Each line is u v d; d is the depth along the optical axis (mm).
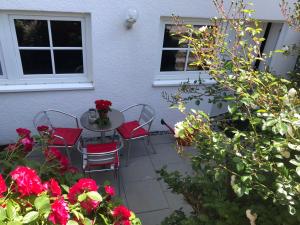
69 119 3742
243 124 1863
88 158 2691
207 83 3838
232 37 2500
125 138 3428
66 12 3100
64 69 3531
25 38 3201
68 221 1221
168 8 3367
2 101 3379
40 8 2957
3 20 3008
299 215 1204
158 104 4016
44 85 3471
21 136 1957
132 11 3172
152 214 2818
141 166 3520
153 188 3158
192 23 3648
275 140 1261
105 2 3127
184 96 3861
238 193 1229
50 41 3281
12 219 1079
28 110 3525
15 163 1688
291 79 2529
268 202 1455
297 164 1146
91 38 3305
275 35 4066
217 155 1413
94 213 1534
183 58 3904
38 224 1168
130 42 3441
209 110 4199
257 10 3637
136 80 3730
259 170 1308
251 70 1595
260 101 1392
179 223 1906
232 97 1478
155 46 3572
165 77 3945
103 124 3258
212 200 1621
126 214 1525
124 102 3850
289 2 3619
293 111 1272
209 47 1755
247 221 1475
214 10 3514
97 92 3660
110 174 3316
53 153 1822
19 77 3385
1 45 3135
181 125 1467
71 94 3580
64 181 1745
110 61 3492
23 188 1167
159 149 3877
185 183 1956
